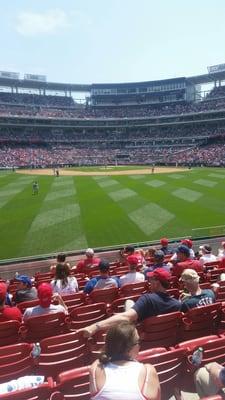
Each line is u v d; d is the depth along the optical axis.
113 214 34.12
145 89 147.38
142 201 40.72
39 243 25.70
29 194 48.00
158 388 3.90
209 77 137.75
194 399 6.29
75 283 11.98
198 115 127.44
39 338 8.05
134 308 7.07
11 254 23.48
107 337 4.15
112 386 3.80
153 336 7.16
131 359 4.11
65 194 47.41
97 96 150.75
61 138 133.38
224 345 6.00
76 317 8.59
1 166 104.56
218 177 65.25
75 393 5.08
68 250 23.84
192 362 5.67
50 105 146.50
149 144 131.62
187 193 46.03
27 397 4.81
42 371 6.48
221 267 14.84
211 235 25.17
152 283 7.55
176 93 143.75
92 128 138.12
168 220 31.42
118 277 13.11
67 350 6.61
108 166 108.75
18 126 128.38
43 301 8.34
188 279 8.01
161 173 77.81
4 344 7.69
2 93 139.25
